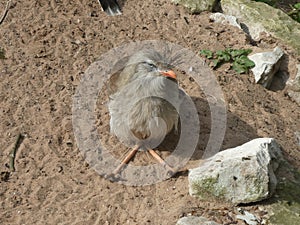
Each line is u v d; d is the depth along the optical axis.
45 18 11.22
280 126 9.93
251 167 7.79
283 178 8.33
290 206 7.88
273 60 10.67
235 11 12.07
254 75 10.66
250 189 7.79
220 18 11.70
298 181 8.38
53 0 11.60
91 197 8.25
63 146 9.03
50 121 9.37
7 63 10.30
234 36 11.34
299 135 9.88
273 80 11.02
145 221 7.73
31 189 8.39
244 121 9.73
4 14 10.87
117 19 11.41
